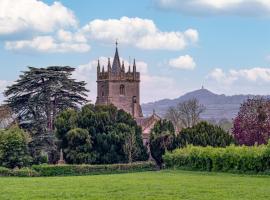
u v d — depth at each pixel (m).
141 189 54.56
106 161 117.50
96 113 121.44
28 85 124.94
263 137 122.00
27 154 107.62
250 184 60.16
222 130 124.75
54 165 97.31
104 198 46.16
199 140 121.75
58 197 47.34
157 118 170.62
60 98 128.12
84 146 115.88
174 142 124.44
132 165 108.00
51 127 125.75
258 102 124.88
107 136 118.50
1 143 105.12
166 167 106.19
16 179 78.44
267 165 78.44
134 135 122.19
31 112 124.19
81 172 99.81
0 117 124.44
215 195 48.06
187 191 51.97
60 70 128.75
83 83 129.75
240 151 83.00
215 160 88.12
